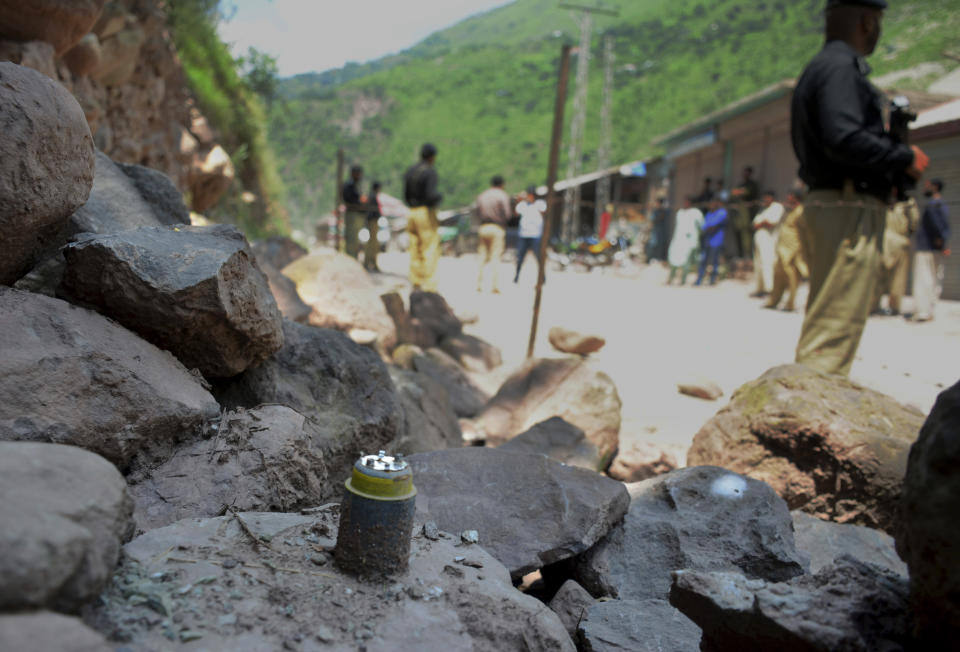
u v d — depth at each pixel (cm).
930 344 960
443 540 240
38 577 127
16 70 232
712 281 1850
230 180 1166
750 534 292
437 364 645
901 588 181
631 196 3722
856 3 464
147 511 224
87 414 221
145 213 346
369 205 1517
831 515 369
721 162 2653
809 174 479
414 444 420
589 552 289
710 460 410
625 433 557
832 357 464
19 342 220
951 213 1569
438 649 178
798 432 375
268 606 179
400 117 14488
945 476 153
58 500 146
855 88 448
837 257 459
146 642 155
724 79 10700
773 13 12106
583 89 3716
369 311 702
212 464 245
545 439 450
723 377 762
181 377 262
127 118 839
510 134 12269
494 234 1402
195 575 186
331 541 219
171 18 1232
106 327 248
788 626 166
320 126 14325
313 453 279
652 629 235
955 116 1567
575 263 2470
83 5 434
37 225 246
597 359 837
